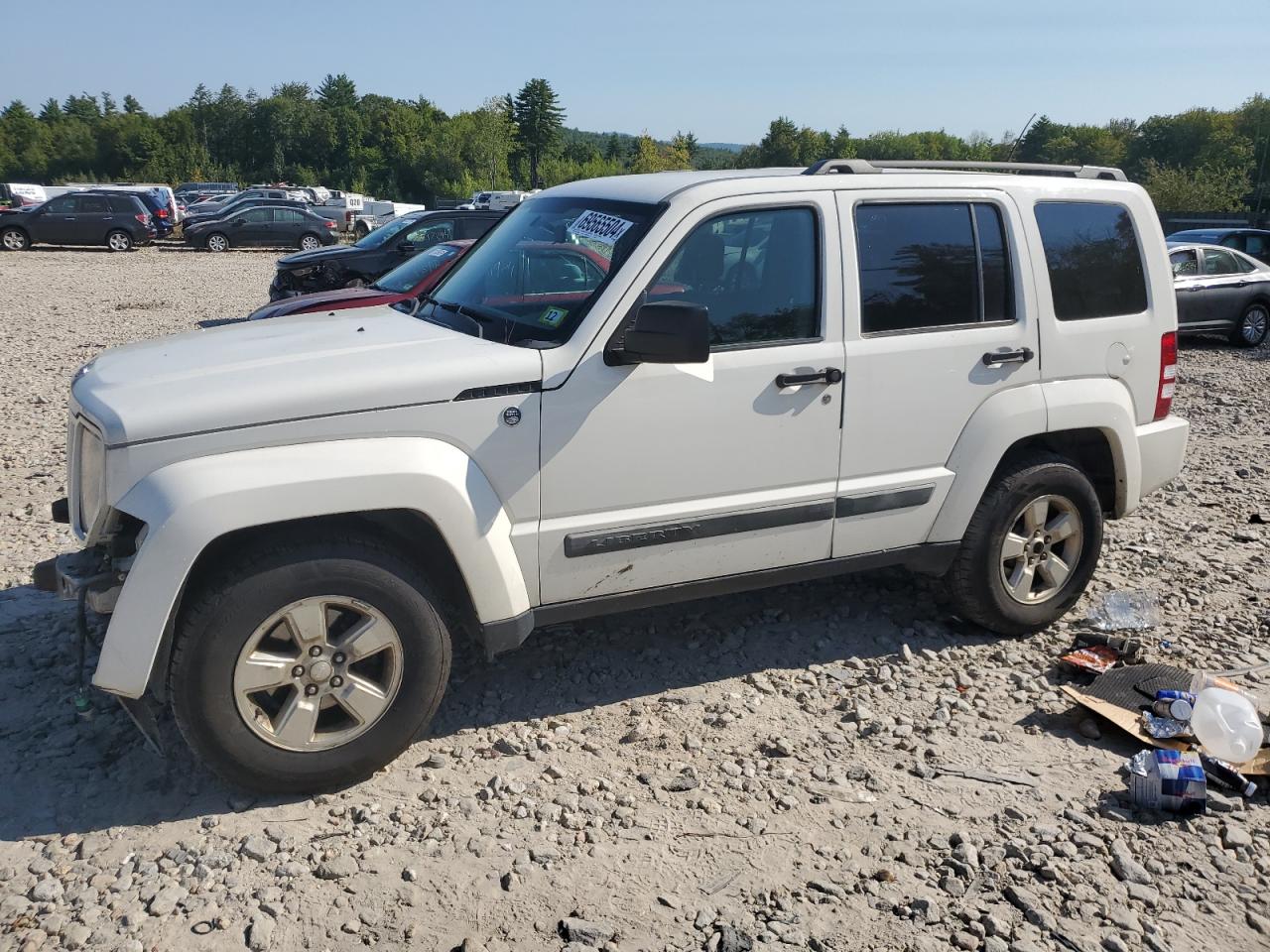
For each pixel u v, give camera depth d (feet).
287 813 11.80
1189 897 10.66
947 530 15.49
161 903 10.21
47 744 13.06
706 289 13.55
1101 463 17.13
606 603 13.64
